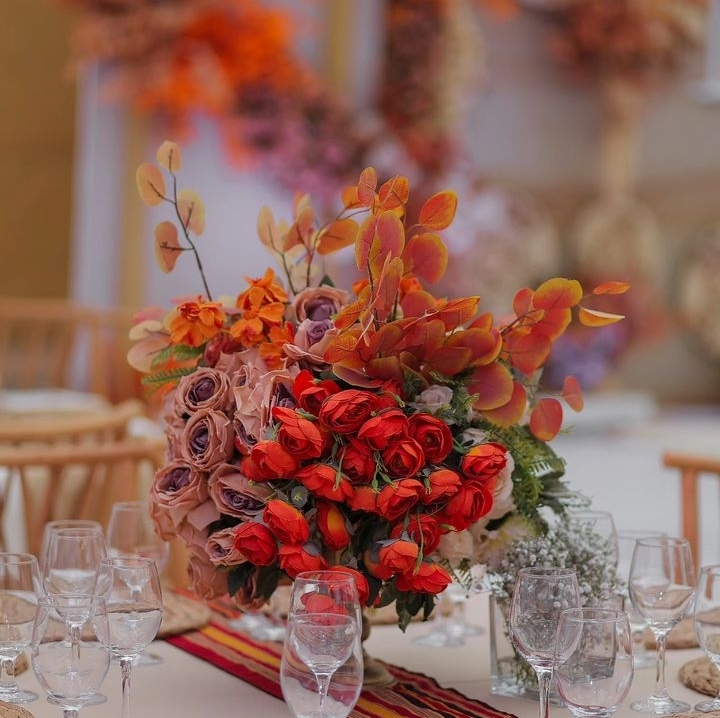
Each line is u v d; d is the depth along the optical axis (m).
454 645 1.77
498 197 9.57
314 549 1.37
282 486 1.40
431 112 8.65
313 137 7.93
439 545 1.43
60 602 1.33
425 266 1.48
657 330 10.45
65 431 2.33
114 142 7.14
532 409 1.52
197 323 1.51
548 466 1.53
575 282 1.44
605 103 10.12
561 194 10.05
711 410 10.80
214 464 1.45
